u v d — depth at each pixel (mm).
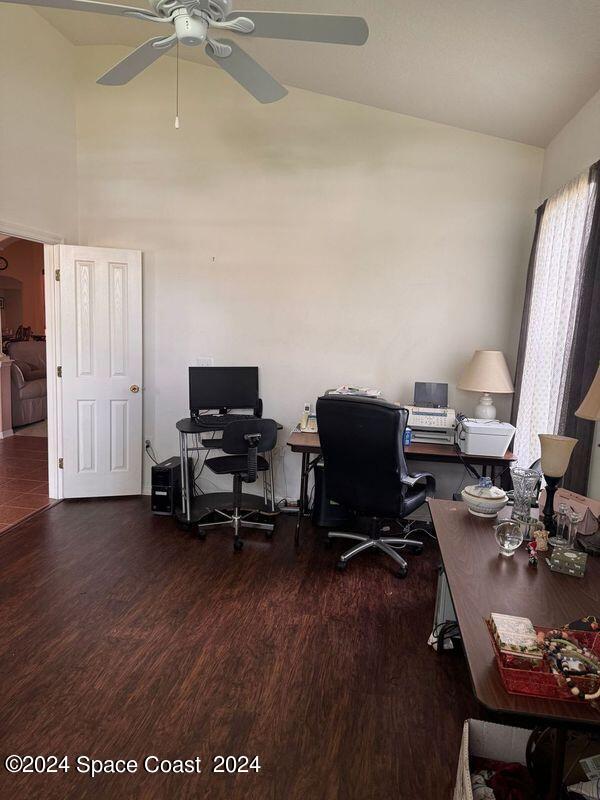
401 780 1678
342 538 3580
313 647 2359
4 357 6238
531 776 1396
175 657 2258
